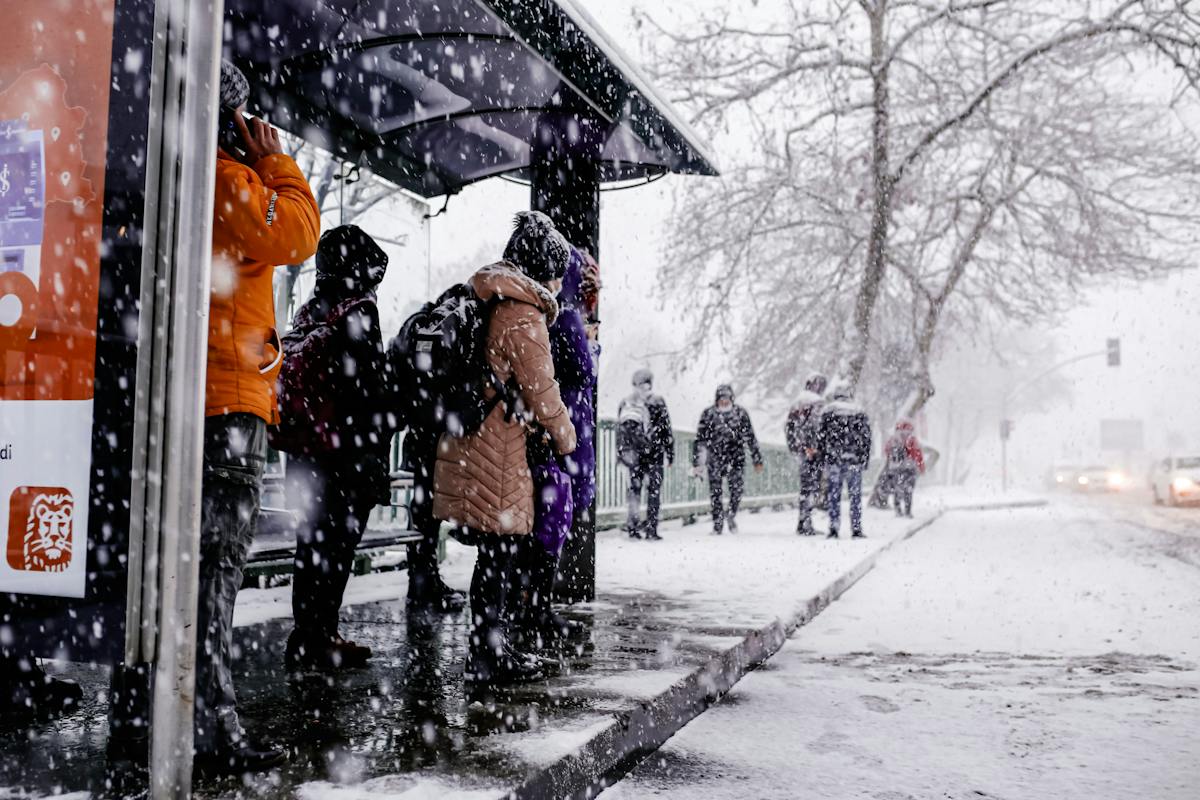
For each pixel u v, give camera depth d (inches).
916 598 301.6
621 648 177.5
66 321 90.7
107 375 88.6
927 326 836.6
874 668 196.4
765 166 784.3
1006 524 731.4
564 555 239.8
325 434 155.7
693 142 221.8
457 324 137.3
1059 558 440.8
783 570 325.4
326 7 166.2
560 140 223.5
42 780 96.5
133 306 88.1
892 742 142.8
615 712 128.3
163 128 87.3
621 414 462.3
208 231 88.4
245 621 203.8
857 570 347.9
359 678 148.6
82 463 89.4
